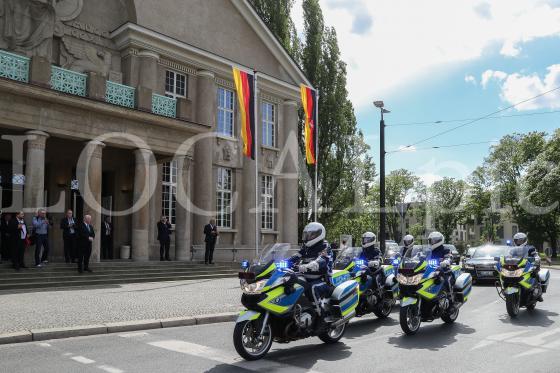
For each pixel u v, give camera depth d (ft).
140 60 73.87
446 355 23.89
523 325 32.40
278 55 96.17
